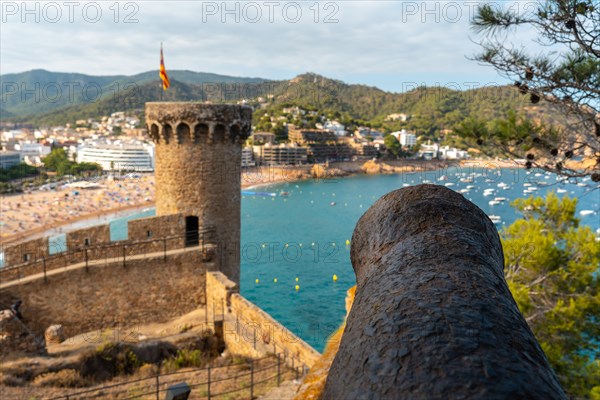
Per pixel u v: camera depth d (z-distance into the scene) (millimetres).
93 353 15633
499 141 8594
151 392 13320
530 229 16344
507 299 1816
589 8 7141
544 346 13953
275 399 12281
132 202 105938
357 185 113188
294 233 73438
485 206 80188
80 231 19625
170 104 20562
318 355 14109
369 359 1536
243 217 85625
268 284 48188
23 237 73312
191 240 22156
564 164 8500
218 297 20297
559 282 15664
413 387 1308
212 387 13586
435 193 2982
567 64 7707
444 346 1433
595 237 15781
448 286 1820
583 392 13148
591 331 14875
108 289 19609
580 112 7988
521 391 1243
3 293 17328
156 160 21984
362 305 2004
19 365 14344
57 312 18562
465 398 1210
